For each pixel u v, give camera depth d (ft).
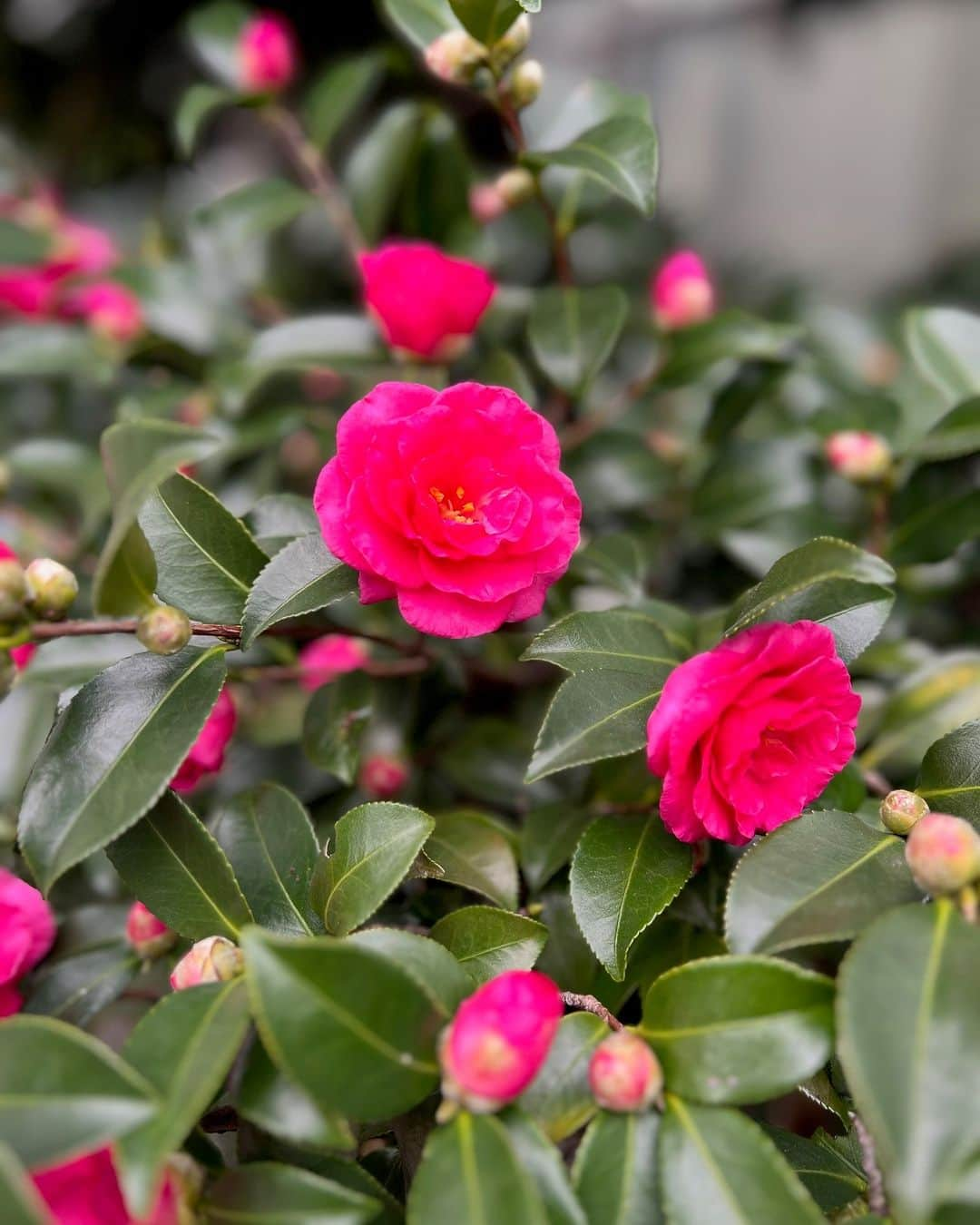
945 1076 1.22
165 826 1.51
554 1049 1.38
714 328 2.18
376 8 3.11
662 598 2.26
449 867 1.62
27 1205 1.15
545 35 3.71
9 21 3.41
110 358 2.43
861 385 2.57
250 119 3.57
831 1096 1.48
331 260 2.92
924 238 4.32
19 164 2.92
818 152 4.27
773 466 2.23
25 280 2.56
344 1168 1.39
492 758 1.98
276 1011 1.26
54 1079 1.25
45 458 2.27
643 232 2.95
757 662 1.42
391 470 1.48
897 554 2.05
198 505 1.60
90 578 1.88
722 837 1.46
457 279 1.90
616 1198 1.30
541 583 1.53
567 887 1.67
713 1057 1.33
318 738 1.79
